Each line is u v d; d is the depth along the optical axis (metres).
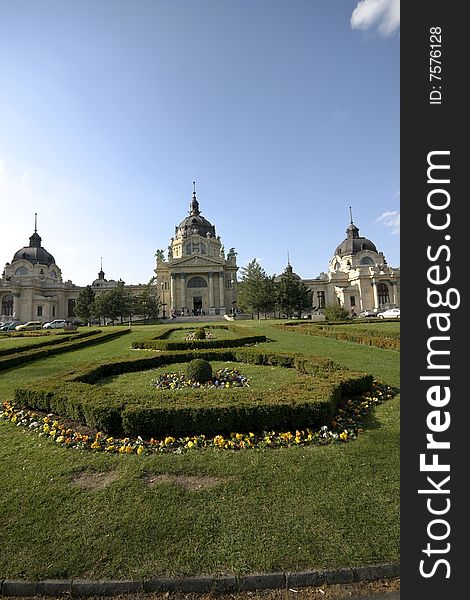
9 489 5.55
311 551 4.16
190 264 83.62
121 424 7.45
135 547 4.28
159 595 3.82
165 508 4.95
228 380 11.52
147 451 6.61
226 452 6.50
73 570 4.00
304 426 7.36
